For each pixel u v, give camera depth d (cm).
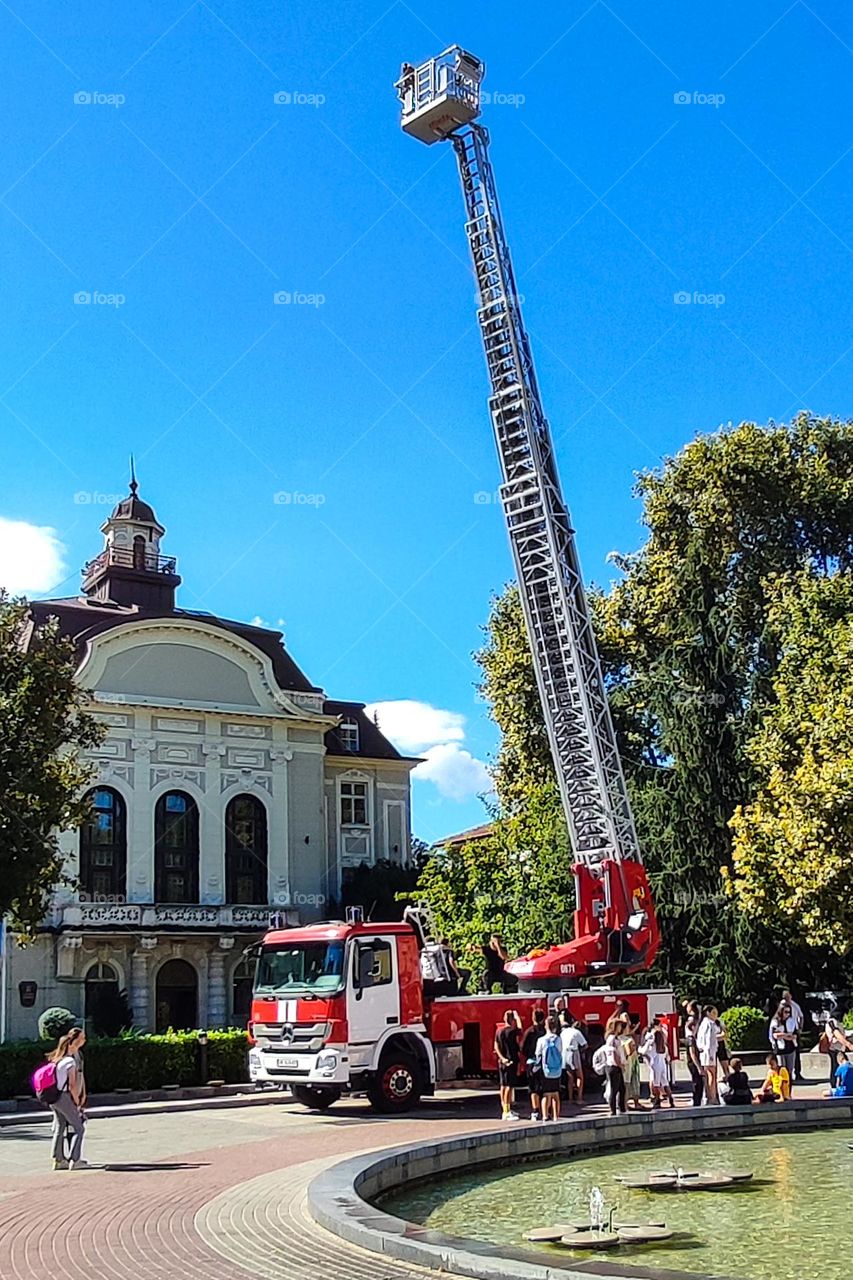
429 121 2722
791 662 3506
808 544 4384
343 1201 1125
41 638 3192
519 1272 849
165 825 5162
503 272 2728
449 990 2466
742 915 3559
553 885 3931
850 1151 1634
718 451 4309
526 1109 2275
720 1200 1267
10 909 2919
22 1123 2273
